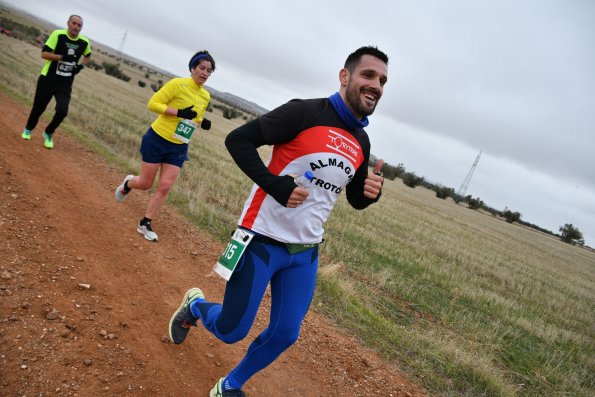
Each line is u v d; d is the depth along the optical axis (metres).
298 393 3.02
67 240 3.97
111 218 5.00
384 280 6.55
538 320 7.68
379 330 4.46
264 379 3.03
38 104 6.77
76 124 10.88
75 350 2.52
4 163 5.36
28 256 3.42
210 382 2.72
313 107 2.12
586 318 9.46
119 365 2.53
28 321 2.62
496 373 4.18
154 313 3.29
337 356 3.67
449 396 3.62
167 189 4.79
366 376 3.51
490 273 11.64
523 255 21.92
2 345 2.35
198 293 2.69
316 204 2.18
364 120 2.27
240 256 2.12
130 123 15.73
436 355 4.20
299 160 2.11
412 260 9.43
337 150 2.13
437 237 15.97
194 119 4.73
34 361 2.32
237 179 12.15
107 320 2.95
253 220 2.17
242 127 2.06
